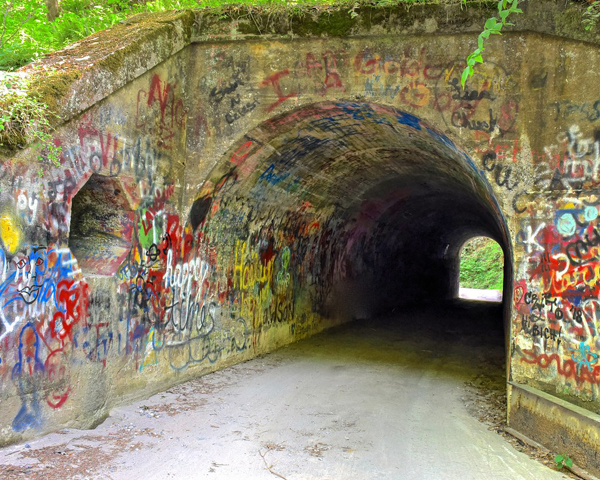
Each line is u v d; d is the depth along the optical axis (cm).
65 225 543
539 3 598
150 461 489
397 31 664
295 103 707
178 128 727
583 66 573
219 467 483
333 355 1043
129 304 643
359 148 913
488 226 1848
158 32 675
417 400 746
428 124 661
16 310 488
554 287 566
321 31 691
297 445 548
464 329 1510
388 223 1614
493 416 671
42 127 503
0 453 470
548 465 508
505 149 611
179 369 750
